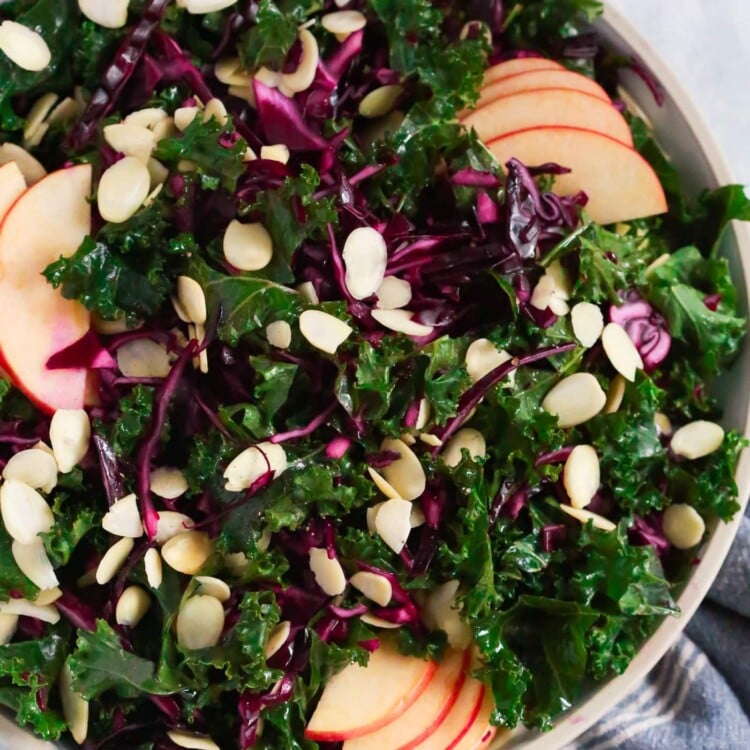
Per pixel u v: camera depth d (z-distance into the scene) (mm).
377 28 761
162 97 742
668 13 876
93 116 740
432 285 739
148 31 739
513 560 734
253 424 711
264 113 745
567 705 734
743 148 871
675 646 825
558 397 742
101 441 715
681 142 789
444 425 729
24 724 714
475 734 740
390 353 718
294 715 720
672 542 762
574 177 769
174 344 722
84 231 726
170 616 710
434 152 749
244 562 720
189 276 719
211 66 751
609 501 756
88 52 742
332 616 721
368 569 724
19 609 712
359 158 744
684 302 767
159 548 716
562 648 733
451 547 731
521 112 767
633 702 818
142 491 713
